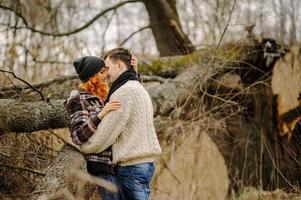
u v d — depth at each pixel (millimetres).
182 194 7004
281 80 7434
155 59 8078
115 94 3996
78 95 4137
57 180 4285
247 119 7785
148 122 4055
